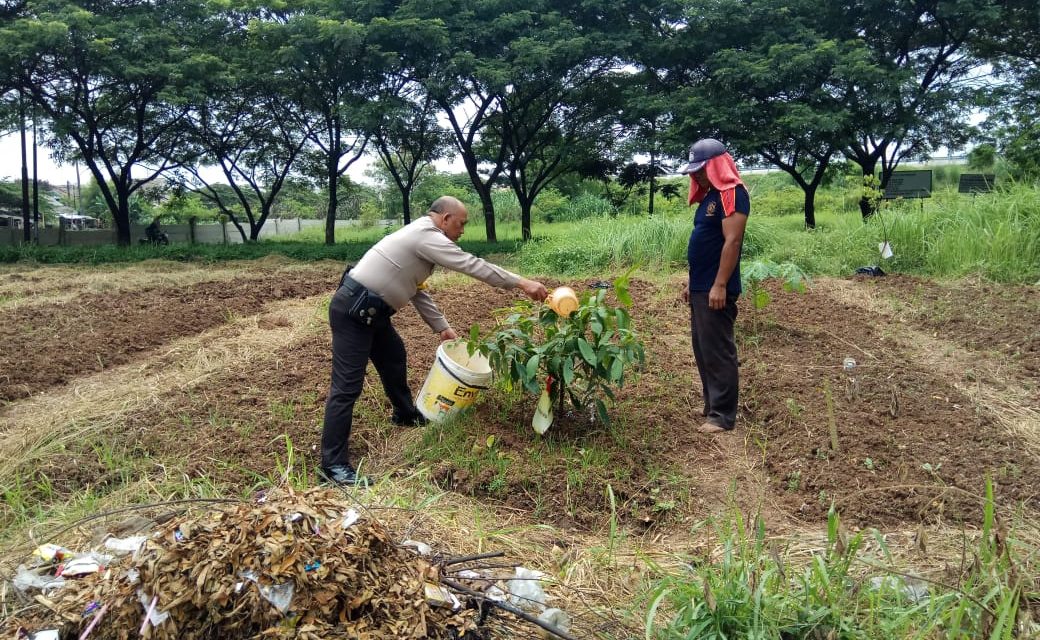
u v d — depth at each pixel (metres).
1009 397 4.78
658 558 3.19
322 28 16.91
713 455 4.22
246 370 5.70
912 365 5.39
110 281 10.89
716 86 17.14
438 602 2.50
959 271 8.39
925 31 17.55
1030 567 2.90
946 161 30.56
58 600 2.46
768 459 4.10
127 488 3.78
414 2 17.47
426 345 6.31
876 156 17.78
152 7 19.00
